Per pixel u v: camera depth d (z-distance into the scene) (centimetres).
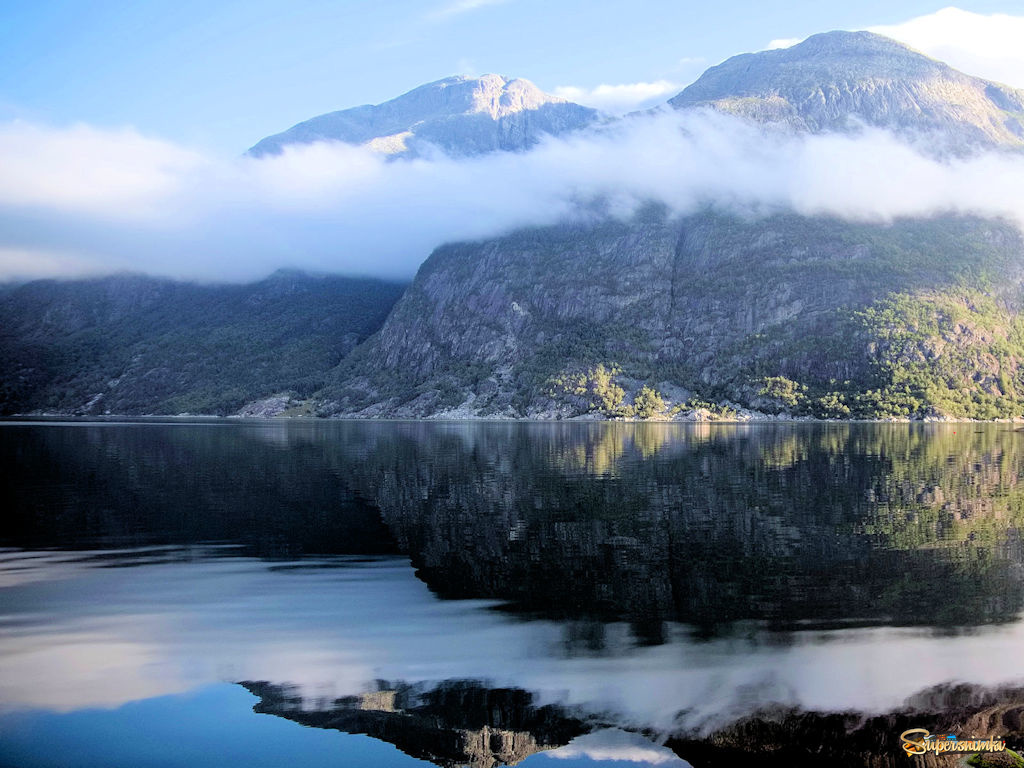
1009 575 4172
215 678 2878
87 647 3189
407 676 2881
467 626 3394
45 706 2667
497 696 2708
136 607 3712
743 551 4825
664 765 2269
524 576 4256
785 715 2545
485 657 3036
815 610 3575
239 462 11306
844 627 3331
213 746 2412
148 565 4572
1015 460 11088
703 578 4166
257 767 2286
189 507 6819
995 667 2888
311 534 5528
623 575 4256
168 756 2366
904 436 18412
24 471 9806
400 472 9900
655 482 8544
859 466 10250
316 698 2711
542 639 3219
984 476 8894
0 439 16838
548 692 2722
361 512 6531
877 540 5122
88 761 2328
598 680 2817
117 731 2502
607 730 2486
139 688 2795
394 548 5019
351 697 2719
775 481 8525
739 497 7225
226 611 3644
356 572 4375
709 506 6688
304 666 2972
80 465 10675
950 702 2623
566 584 4075
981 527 5575
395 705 2659
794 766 2269
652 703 2648
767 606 3641
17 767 2300
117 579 4241
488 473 9712
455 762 2306
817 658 2984
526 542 5181
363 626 3403
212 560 4700
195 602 3788
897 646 3102
